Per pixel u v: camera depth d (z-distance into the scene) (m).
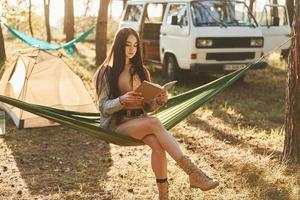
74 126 5.10
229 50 12.72
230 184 6.35
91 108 9.31
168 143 4.82
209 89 6.26
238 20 13.11
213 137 8.75
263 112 10.84
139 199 5.91
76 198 5.91
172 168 6.93
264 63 13.23
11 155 7.59
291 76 6.90
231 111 10.69
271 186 6.17
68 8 21.75
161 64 14.04
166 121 5.64
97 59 17.25
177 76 13.53
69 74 9.39
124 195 6.02
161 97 5.12
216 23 12.79
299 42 6.69
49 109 5.52
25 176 6.66
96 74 5.09
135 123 4.93
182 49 12.88
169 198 5.88
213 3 13.14
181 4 13.25
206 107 11.00
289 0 19.67
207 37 12.48
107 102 4.92
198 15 12.79
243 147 8.05
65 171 6.89
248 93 12.80
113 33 31.28
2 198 5.89
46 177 6.62
